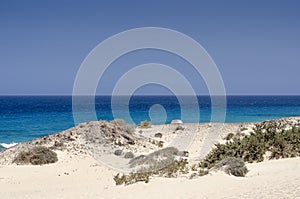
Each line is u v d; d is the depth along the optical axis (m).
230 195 10.95
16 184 17.12
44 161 22.05
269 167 15.69
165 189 13.38
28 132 44.97
